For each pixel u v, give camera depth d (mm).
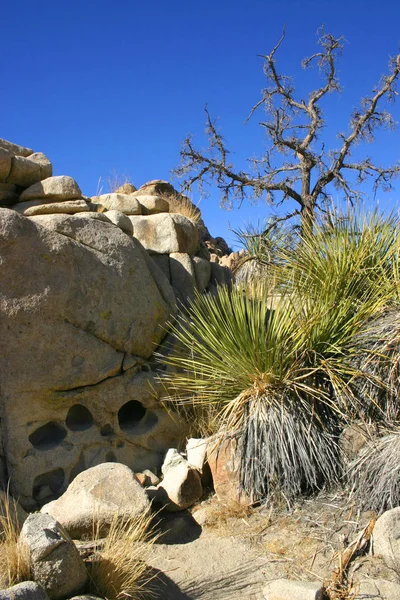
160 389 5973
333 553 4359
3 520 3891
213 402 5711
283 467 4961
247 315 5812
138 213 7293
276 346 5359
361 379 5273
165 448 5918
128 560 4000
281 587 3980
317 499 4941
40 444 5250
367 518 4613
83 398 5438
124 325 5801
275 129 13750
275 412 5160
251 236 8844
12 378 5031
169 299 6477
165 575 4238
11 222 5164
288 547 4496
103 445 5488
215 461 5312
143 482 5320
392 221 6559
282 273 6664
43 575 3492
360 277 6191
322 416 5305
